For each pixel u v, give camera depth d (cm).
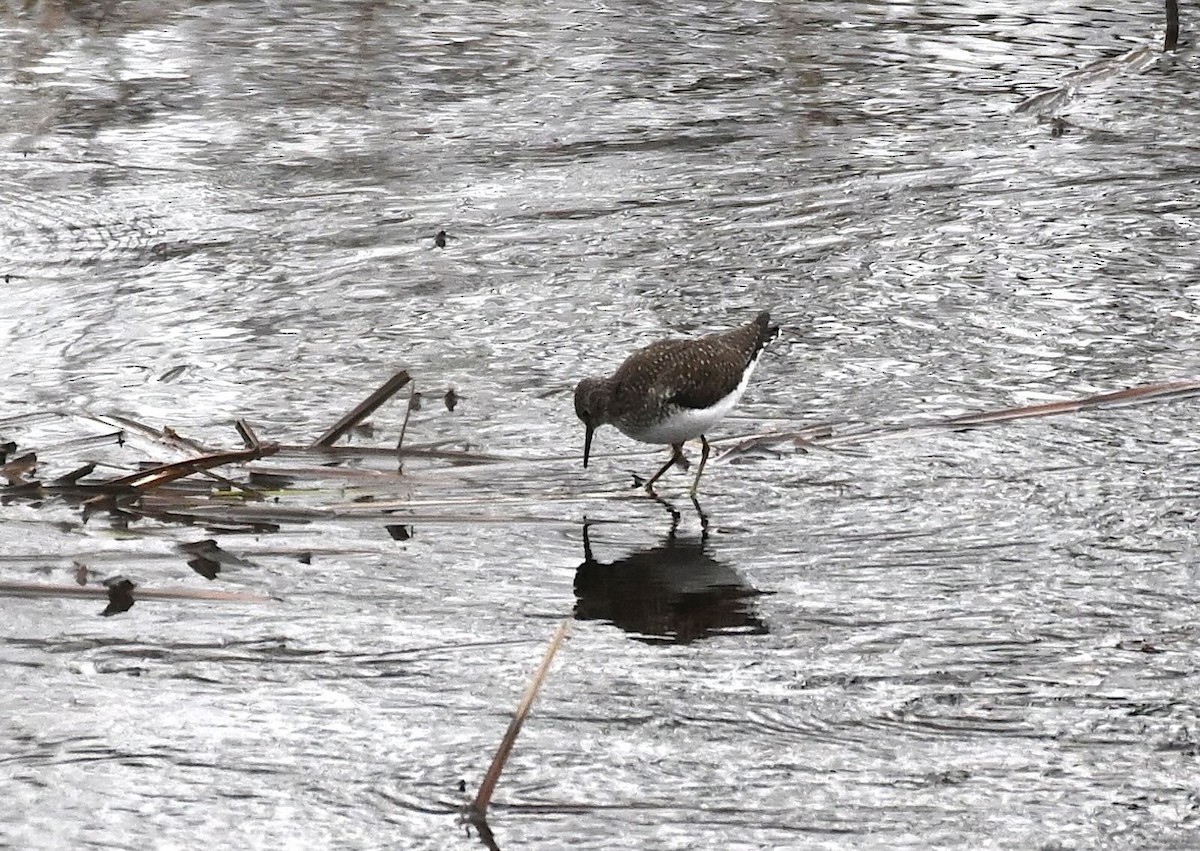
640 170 1991
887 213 1859
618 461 1343
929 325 1582
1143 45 2391
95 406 1423
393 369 1509
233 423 1394
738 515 1250
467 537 1218
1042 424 1377
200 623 1093
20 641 1066
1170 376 1459
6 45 2397
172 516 1238
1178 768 921
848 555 1181
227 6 2608
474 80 2291
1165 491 1260
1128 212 1844
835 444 1355
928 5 2608
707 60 2373
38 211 1853
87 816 887
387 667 1040
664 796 905
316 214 1862
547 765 934
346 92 2244
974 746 946
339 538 1216
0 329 1578
